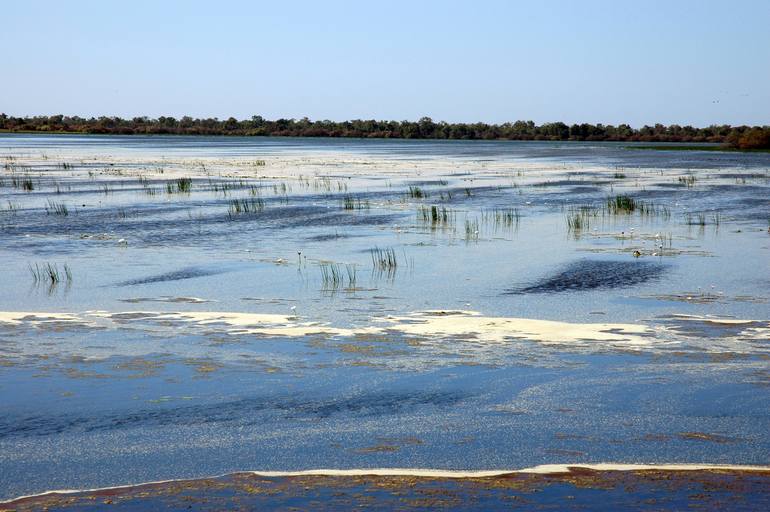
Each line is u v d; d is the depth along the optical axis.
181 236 23.47
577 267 18.91
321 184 41.62
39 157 66.81
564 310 14.75
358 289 16.48
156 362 11.62
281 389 10.57
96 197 33.94
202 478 8.01
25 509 7.31
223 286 16.72
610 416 9.67
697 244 22.25
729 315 14.42
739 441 8.94
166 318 14.08
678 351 12.18
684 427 9.33
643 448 8.73
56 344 12.48
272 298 15.66
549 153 83.56
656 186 40.47
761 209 30.42
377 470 8.17
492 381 10.87
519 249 21.47
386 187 40.12
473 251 21.12
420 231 24.75
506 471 8.14
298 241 22.66
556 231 24.80
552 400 10.19
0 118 195.25
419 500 7.42
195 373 11.16
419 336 12.99
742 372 11.21
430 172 51.81
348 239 23.08
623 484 7.79
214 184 41.09
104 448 8.77
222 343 12.58
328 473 8.10
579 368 11.39
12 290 16.23
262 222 26.61
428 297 15.79
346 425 9.41
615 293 16.19
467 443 8.88
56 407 9.91
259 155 77.31
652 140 157.25
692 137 155.50
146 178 44.53
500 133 173.75
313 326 13.58
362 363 11.59
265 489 7.69
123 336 12.94
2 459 8.50
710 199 34.00
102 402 10.08
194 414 9.72
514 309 14.83
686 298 15.73
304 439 9.01
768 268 18.78
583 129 165.50
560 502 7.38
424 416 9.69
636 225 26.19
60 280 17.23
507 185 41.31
